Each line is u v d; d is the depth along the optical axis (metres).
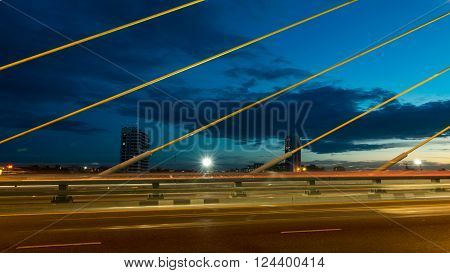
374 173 25.47
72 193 15.45
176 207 15.80
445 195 21.83
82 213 13.84
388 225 10.84
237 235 9.30
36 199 19.94
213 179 17.58
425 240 8.77
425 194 21.36
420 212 14.04
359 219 12.09
